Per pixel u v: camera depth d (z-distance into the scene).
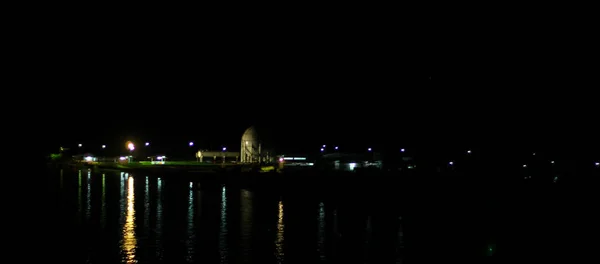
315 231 18.36
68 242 16.36
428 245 15.79
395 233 17.83
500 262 13.86
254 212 23.45
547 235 16.56
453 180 30.78
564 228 17.42
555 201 21.77
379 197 26.56
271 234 17.83
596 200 21.64
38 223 20.17
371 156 71.44
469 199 23.39
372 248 15.51
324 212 23.22
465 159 42.81
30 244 16.05
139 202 27.59
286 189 33.66
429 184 29.44
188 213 23.14
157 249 15.37
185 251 15.11
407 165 49.53
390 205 24.06
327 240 16.70
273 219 21.23
